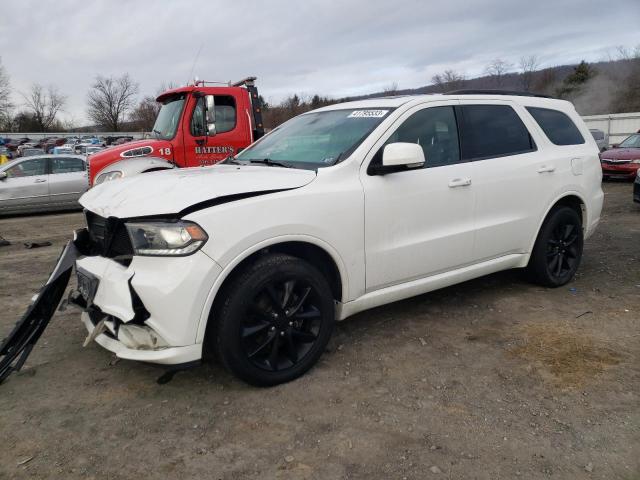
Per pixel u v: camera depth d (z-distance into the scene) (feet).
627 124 90.63
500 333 12.39
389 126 11.65
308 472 7.66
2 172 36.52
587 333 12.27
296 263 9.88
